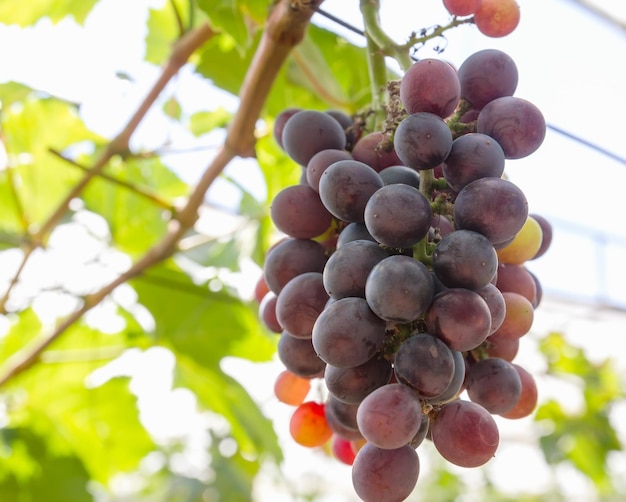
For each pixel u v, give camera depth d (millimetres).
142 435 774
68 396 742
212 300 674
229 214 741
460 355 299
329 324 283
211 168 532
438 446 296
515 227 291
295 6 409
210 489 997
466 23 350
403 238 287
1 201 689
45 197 693
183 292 670
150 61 667
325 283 298
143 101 571
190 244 694
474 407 295
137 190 571
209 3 471
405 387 284
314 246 346
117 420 761
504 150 313
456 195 312
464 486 1688
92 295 611
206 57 590
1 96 541
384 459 291
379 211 287
